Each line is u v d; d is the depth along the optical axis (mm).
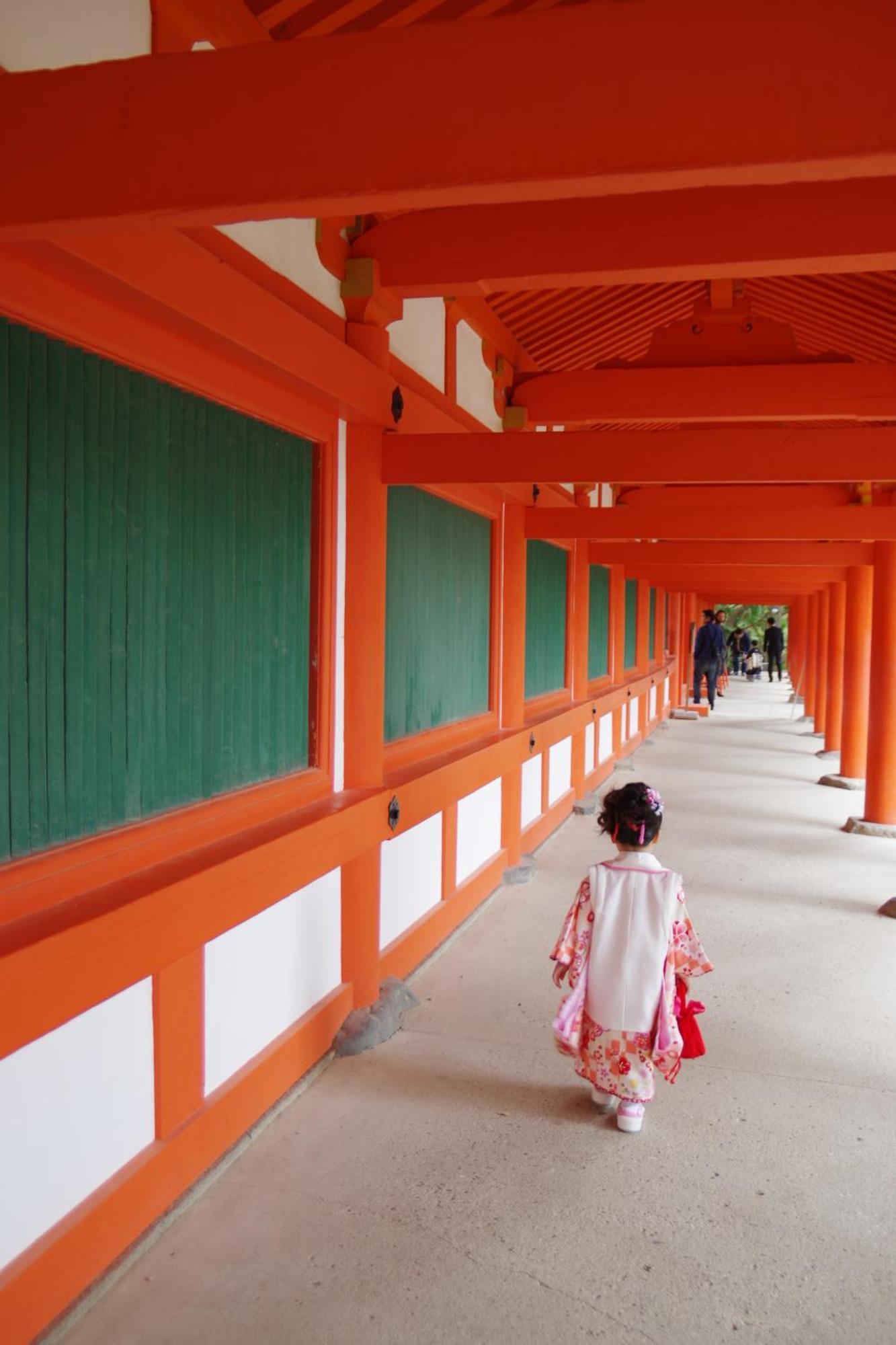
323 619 3895
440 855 5422
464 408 5645
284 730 3697
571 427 9516
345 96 1503
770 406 5562
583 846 7891
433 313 5125
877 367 5430
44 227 1646
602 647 12367
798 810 9461
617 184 1459
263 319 2971
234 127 1545
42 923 2312
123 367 2637
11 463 2268
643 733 15578
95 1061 2580
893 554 8258
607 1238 2797
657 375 5754
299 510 3734
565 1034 3430
